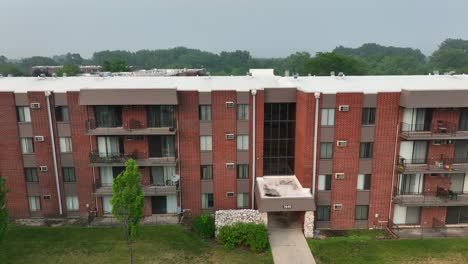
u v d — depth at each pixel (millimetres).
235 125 32375
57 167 33094
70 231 30844
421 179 31391
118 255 26922
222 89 31891
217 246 28547
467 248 28078
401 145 30844
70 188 33750
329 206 31750
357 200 31703
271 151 34156
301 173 31625
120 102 30031
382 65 160125
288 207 29359
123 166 32594
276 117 33406
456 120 30234
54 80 37312
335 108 29891
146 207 33688
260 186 32281
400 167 30344
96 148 32625
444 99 28422
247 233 28141
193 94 31578
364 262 26156
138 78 39531
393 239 29750
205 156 32938
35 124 32188
